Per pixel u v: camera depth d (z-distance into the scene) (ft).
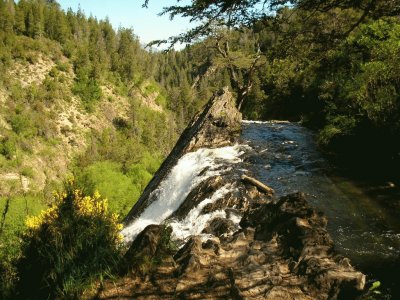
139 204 41.29
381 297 14.40
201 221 28.35
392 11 15.78
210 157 40.06
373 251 21.53
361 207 27.86
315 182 33.35
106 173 95.96
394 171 32.37
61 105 391.45
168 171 41.04
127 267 12.26
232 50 71.41
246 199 29.25
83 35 536.83
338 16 18.11
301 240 13.98
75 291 11.05
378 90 32.63
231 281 11.67
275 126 58.49
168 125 428.97
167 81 574.56
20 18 447.42
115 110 439.22
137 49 583.99
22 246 13.41
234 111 51.83
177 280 11.95
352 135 38.83
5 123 314.76
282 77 78.89
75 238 12.39
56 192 17.39
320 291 11.10
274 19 16.65
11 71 391.45
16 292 11.64
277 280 11.67
